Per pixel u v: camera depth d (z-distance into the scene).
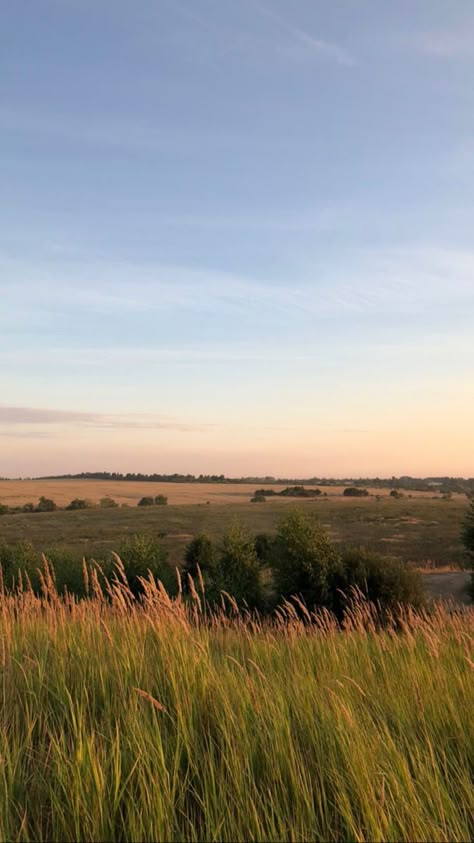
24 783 2.96
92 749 3.04
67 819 2.72
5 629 5.26
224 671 4.49
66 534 66.50
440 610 8.98
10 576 18.14
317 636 6.93
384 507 90.69
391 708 4.18
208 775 3.10
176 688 3.83
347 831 2.76
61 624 5.41
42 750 3.22
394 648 6.38
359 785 2.96
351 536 60.69
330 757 3.27
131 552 19.61
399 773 3.17
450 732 3.92
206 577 17.70
